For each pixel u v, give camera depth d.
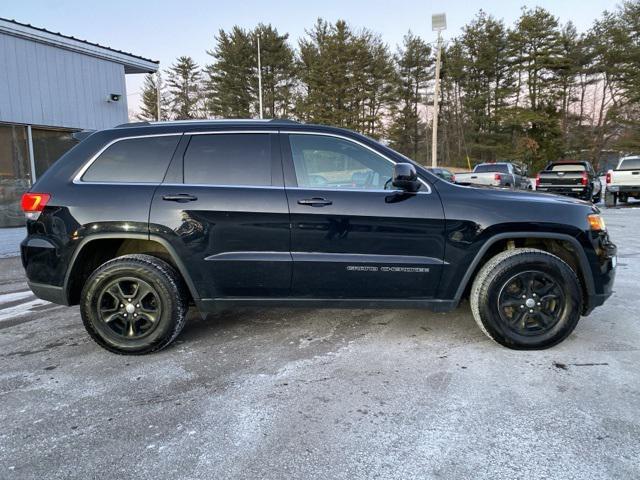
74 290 3.49
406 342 3.60
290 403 2.70
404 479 2.02
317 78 40.94
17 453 2.25
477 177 16.55
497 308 3.35
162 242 3.31
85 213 3.32
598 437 2.30
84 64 10.91
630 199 19.62
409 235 3.32
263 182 3.38
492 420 2.47
